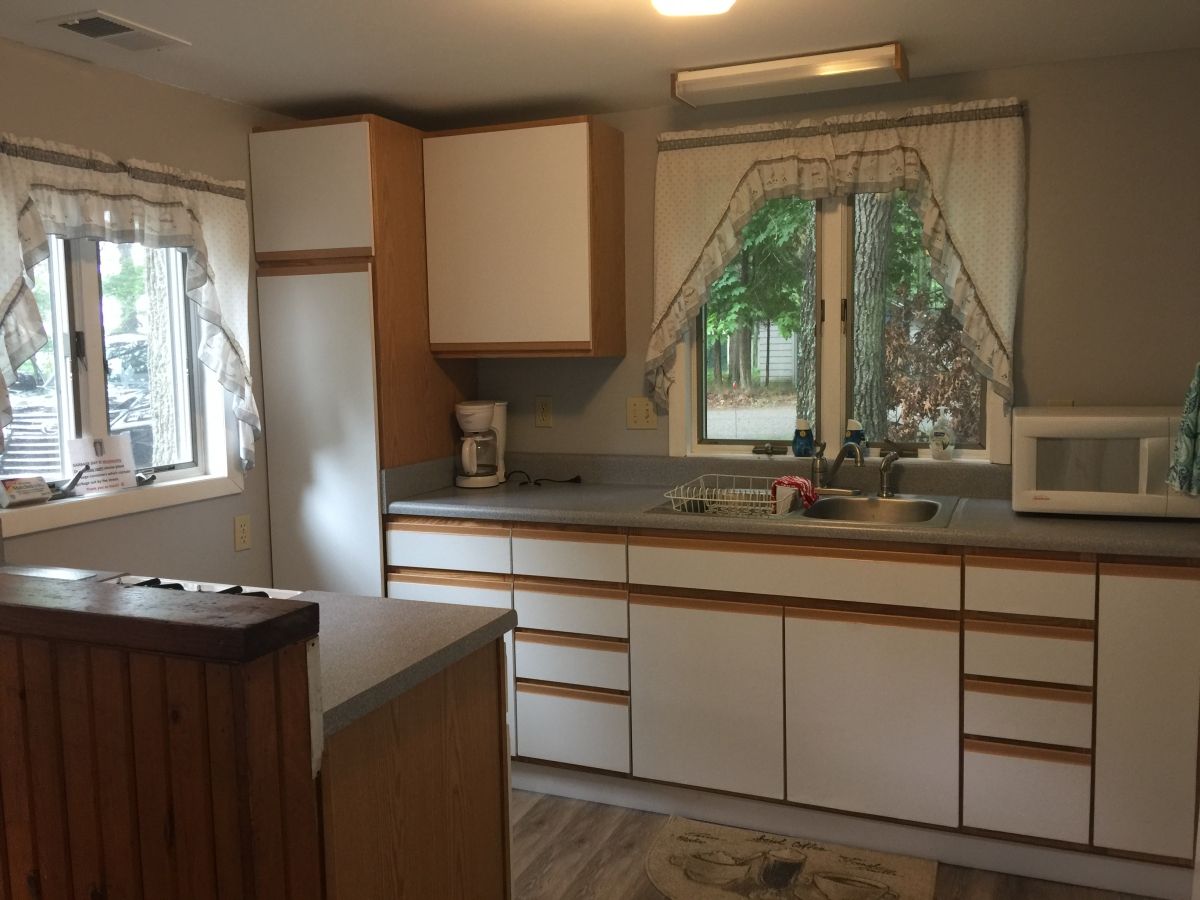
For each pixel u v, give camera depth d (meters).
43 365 2.85
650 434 3.70
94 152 2.84
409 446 3.53
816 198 3.33
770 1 2.49
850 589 2.81
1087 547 2.54
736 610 2.94
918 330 3.35
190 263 3.14
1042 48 2.91
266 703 1.08
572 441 3.83
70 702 1.16
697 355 3.65
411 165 3.49
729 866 2.83
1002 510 2.99
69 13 2.48
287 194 3.39
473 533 3.29
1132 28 2.74
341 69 3.03
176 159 3.16
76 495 2.90
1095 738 2.60
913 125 3.17
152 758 1.12
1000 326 3.13
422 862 1.77
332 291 3.36
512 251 3.45
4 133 2.62
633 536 3.07
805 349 3.49
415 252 3.52
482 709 1.94
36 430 2.83
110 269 3.04
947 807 2.76
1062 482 2.79
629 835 3.03
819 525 2.82
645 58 2.96
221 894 1.10
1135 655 2.54
